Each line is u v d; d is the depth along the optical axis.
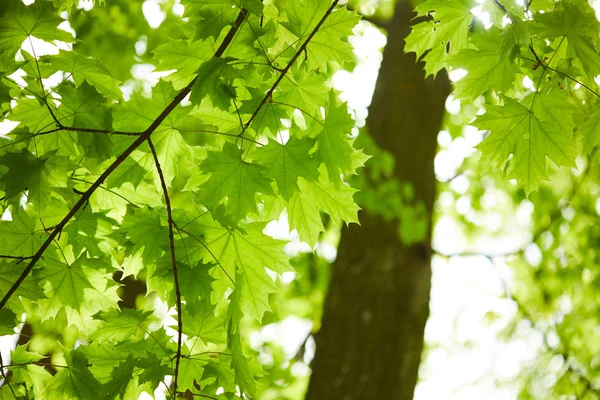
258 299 2.57
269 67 2.54
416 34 2.77
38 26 2.51
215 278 2.55
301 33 2.54
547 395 6.27
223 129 2.60
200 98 2.45
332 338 3.29
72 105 2.52
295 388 5.68
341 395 3.20
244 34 2.50
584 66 2.54
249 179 2.49
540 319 6.33
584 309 6.09
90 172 2.65
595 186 5.90
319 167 2.56
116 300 2.68
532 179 2.62
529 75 2.65
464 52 2.60
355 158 2.58
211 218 2.54
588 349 6.18
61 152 2.64
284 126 2.62
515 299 6.07
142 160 2.58
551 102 2.56
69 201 2.56
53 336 3.09
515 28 2.47
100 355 2.59
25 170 2.51
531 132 2.58
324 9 2.53
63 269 2.62
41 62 2.58
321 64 2.59
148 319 2.66
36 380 2.63
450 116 5.54
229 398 2.56
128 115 2.54
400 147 3.47
